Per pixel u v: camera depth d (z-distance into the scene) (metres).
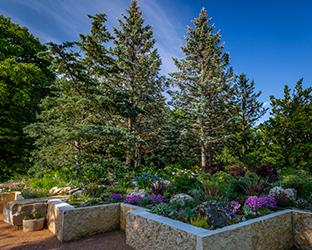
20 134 14.58
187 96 20.16
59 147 10.62
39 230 5.78
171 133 21.59
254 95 22.92
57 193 7.92
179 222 4.02
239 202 6.36
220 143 21.92
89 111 12.01
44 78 16.05
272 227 4.51
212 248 3.26
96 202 6.28
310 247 4.58
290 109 18.59
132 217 4.86
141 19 18.83
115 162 10.27
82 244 4.85
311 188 7.63
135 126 18.09
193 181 9.86
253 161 17.70
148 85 18.09
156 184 8.38
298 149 16.17
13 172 14.62
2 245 4.77
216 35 22.45
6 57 14.80
